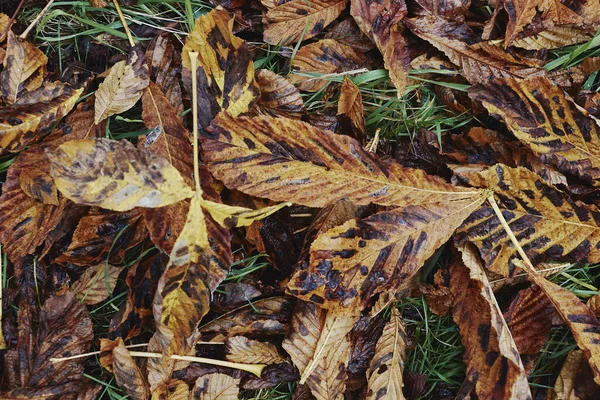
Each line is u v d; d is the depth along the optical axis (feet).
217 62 2.20
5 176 2.30
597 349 2.21
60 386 2.22
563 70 2.38
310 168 2.18
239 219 2.13
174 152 2.22
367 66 2.41
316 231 2.29
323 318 2.27
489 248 2.25
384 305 2.30
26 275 2.28
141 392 2.22
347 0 2.36
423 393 2.38
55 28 2.36
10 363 2.22
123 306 2.25
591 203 2.33
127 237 2.27
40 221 2.22
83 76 2.35
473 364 2.23
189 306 2.13
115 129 2.34
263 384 2.31
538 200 2.26
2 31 2.29
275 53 2.39
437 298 2.34
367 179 2.20
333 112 2.38
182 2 2.36
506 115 2.30
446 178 2.36
